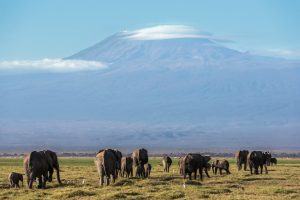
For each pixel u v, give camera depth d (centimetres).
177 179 10994
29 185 9581
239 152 14925
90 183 10381
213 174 13200
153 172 14338
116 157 10369
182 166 11250
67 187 9638
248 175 12525
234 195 8381
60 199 8062
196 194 8425
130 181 10200
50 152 10112
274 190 8956
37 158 9606
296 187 9738
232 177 11881
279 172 13925
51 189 9362
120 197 8138
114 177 10169
